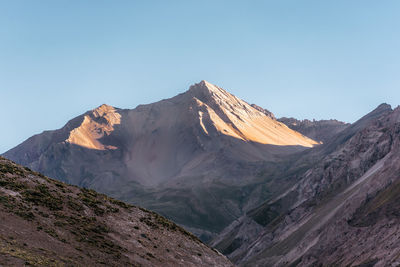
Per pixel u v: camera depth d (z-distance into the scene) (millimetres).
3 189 51125
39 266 37812
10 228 43594
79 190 61812
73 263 42125
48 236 46062
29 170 59594
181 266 56312
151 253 55125
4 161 58812
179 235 64250
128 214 61969
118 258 49219
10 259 36938
